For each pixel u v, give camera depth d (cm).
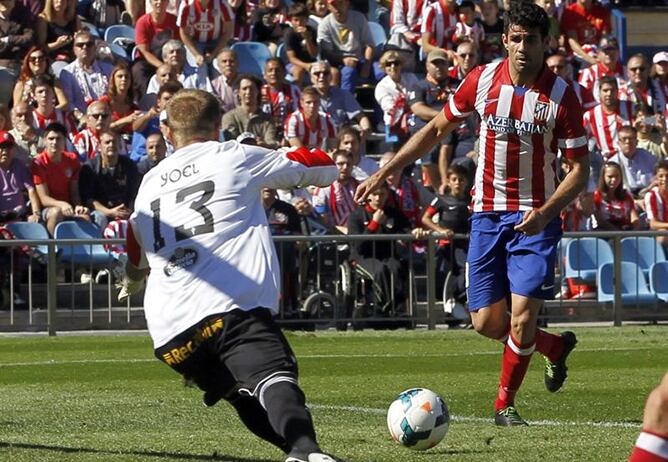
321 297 3956
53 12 4888
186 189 1398
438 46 5206
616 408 2206
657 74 5250
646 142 4869
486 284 2044
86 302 3909
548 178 2000
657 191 4338
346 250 3975
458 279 3997
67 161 4181
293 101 4759
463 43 4922
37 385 2634
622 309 4116
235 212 1388
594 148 4822
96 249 3909
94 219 4138
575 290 4094
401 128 4828
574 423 2016
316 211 4297
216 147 1423
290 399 1296
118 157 4212
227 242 1373
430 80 4828
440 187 4484
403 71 5066
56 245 3872
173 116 1446
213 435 1880
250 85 4419
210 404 1385
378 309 3991
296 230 4084
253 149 1430
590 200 4328
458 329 3975
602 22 5566
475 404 2289
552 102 1953
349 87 5084
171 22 4888
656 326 4053
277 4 5366
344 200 4284
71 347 3481
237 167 1405
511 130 1980
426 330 3934
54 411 2203
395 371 2844
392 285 3981
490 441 1786
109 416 2128
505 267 2039
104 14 5278
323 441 1792
